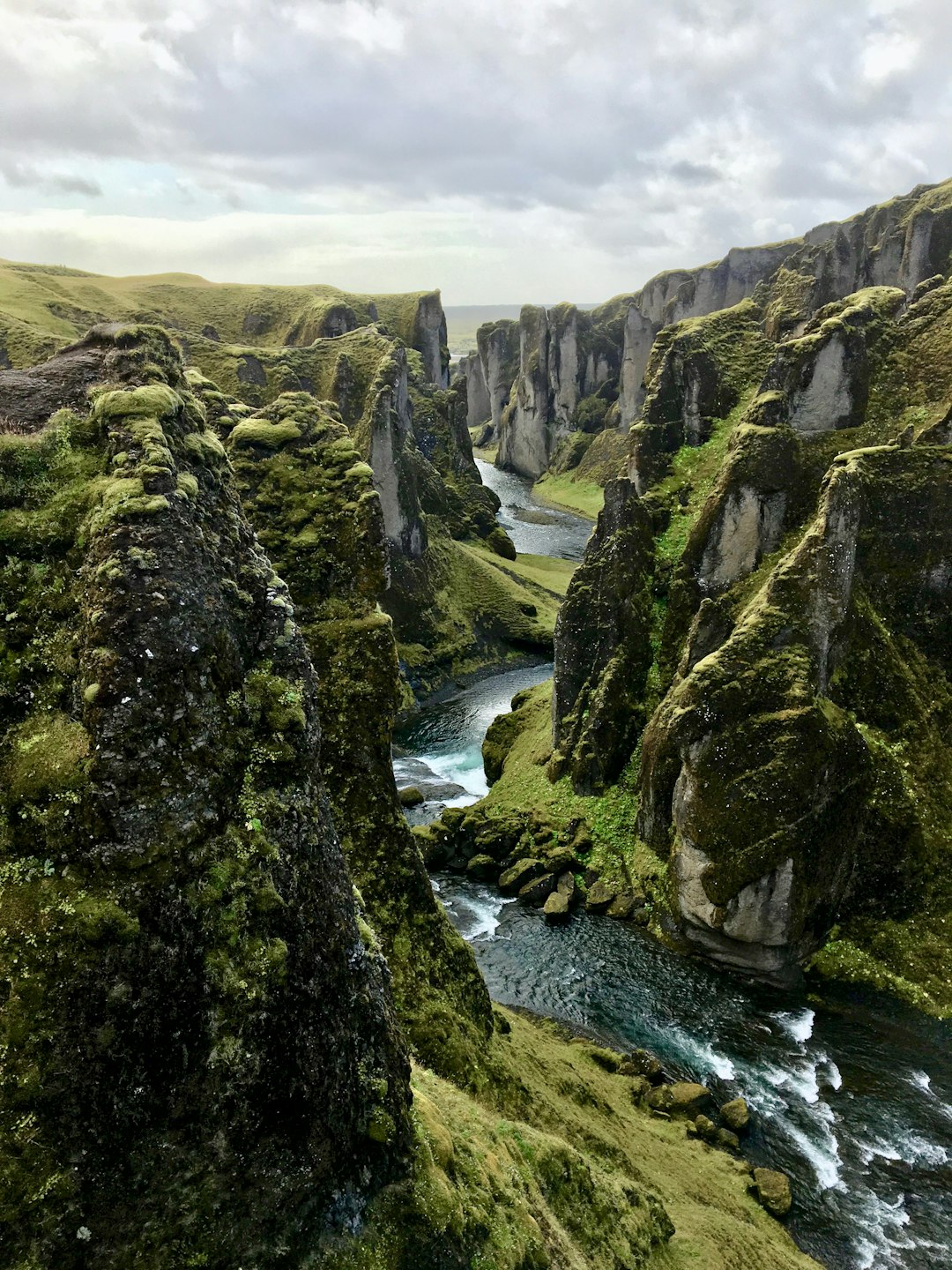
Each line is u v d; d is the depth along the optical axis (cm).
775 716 3809
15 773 994
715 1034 3491
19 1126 891
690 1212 2309
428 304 18150
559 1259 1523
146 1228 957
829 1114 3072
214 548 1200
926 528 4388
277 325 17538
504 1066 2411
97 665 975
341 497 2797
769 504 4844
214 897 1034
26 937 934
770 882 3712
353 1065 1241
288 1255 1067
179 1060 989
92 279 18238
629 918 4266
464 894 4588
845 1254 2511
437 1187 1296
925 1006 3594
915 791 4050
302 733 1245
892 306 5472
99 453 1150
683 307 17138
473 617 9500
